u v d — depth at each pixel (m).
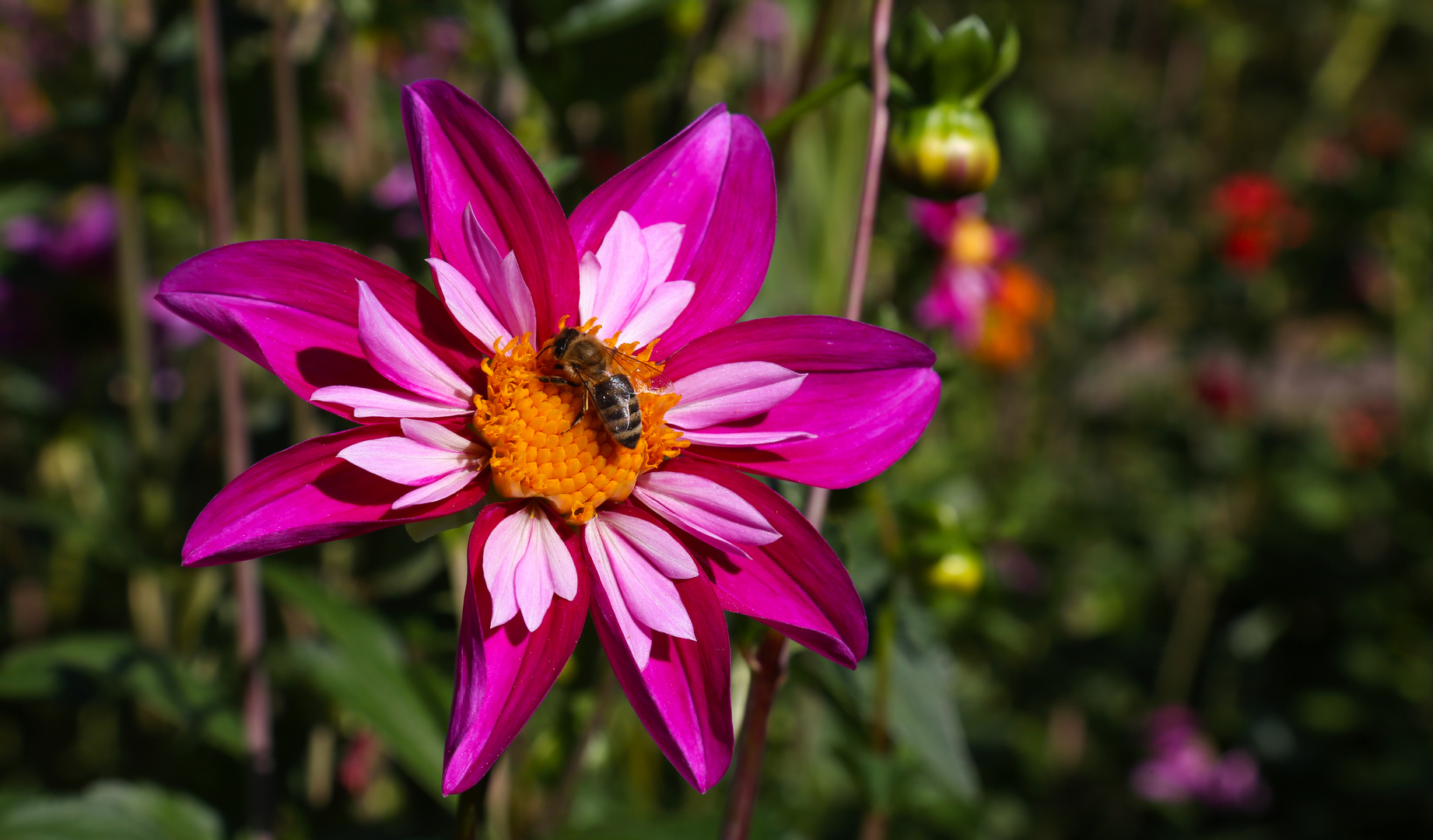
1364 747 0.70
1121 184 0.70
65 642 0.30
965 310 0.46
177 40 0.37
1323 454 0.86
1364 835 0.65
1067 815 0.62
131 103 0.34
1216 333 0.84
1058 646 0.65
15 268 0.40
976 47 0.25
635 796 0.36
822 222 0.42
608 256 0.23
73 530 0.32
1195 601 0.69
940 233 0.42
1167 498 0.75
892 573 0.28
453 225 0.22
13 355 0.40
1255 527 0.80
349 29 0.34
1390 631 0.74
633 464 0.22
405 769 0.35
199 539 0.20
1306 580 0.78
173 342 0.38
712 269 0.23
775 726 0.44
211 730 0.29
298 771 0.33
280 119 0.30
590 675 0.29
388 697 0.28
